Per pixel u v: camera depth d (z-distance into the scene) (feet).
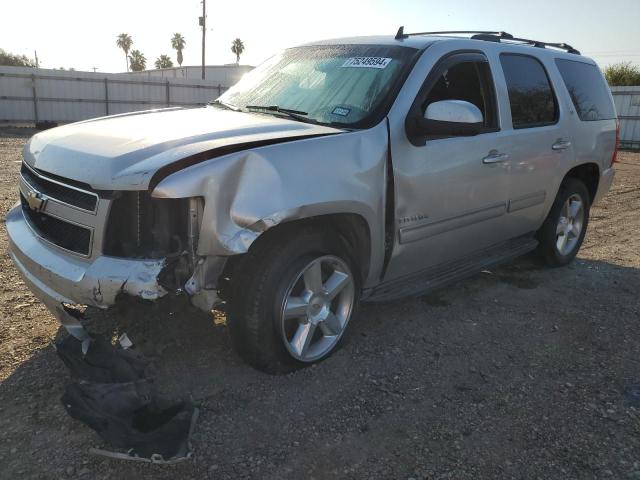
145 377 9.13
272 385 10.28
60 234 9.76
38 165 10.18
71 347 9.36
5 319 12.44
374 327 13.07
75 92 89.76
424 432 9.25
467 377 11.07
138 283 8.65
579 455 8.82
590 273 18.10
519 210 15.33
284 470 8.19
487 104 13.92
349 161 10.42
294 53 14.60
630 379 11.26
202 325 12.29
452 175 12.59
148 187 8.54
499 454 8.79
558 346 12.63
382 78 12.07
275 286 9.75
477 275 17.34
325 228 10.48
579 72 18.11
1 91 84.12
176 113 12.38
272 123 10.85
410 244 12.14
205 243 8.79
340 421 9.41
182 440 8.14
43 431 8.75
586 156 17.72
